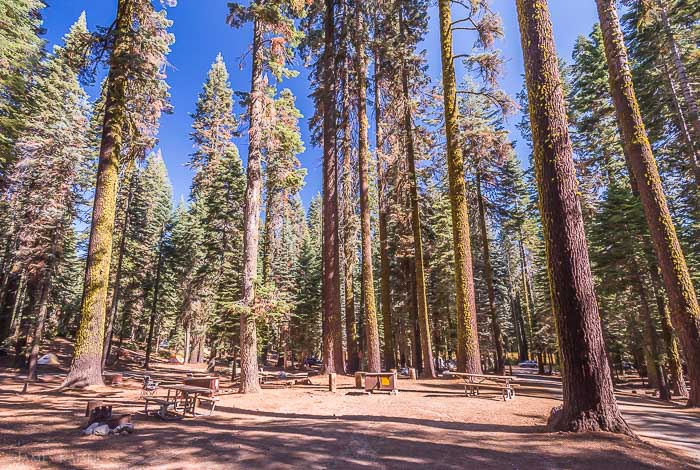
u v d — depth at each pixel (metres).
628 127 12.23
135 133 17.16
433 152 22.41
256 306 12.45
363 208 18.88
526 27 8.12
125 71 14.57
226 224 26.91
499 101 15.67
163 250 35.47
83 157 21.73
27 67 15.71
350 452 5.36
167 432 6.72
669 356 15.77
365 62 20.97
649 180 11.80
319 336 40.66
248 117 13.80
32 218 20.94
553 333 32.62
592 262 19.03
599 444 5.57
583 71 21.91
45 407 9.34
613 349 25.94
